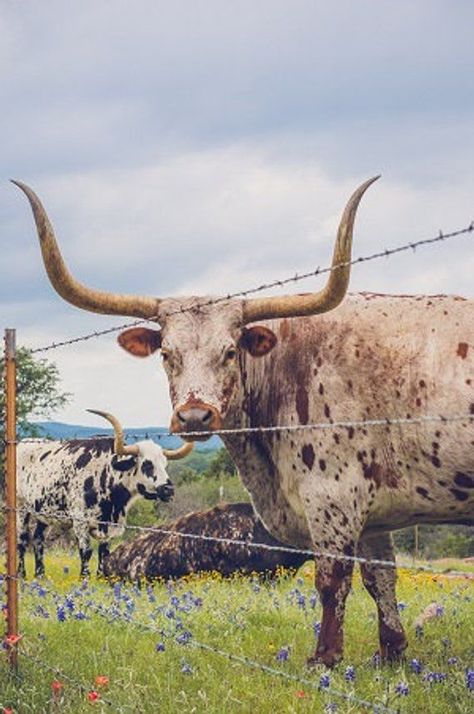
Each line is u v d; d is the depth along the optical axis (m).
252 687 6.40
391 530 7.77
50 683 6.50
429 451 7.21
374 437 7.35
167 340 7.37
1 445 19.27
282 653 7.02
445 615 9.05
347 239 6.70
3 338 7.34
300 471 7.52
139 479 17.88
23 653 7.11
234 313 7.38
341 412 7.38
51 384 43.34
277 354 7.68
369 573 7.81
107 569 16.59
